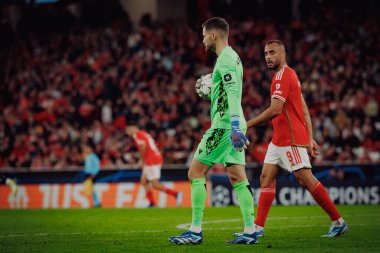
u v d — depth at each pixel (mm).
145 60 87688
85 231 31531
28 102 84125
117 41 92375
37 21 100000
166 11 106125
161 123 75250
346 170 56781
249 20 93438
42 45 95875
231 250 22656
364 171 56562
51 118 80625
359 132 69062
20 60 93875
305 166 26391
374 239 26000
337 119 71188
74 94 81875
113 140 70688
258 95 75375
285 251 22359
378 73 79500
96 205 57625
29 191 58844
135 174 59156
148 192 54219
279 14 94688
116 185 57531
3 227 34594
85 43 93750
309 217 38594
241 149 23266
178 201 56250
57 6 101250
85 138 70500
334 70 79438
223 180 55469
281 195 53719
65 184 58625
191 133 69812
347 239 26031
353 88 76500
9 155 74750
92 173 58500
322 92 75500
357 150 65812
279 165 26812
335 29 87750
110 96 82062
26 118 81500
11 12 106250
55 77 89125
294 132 26312
